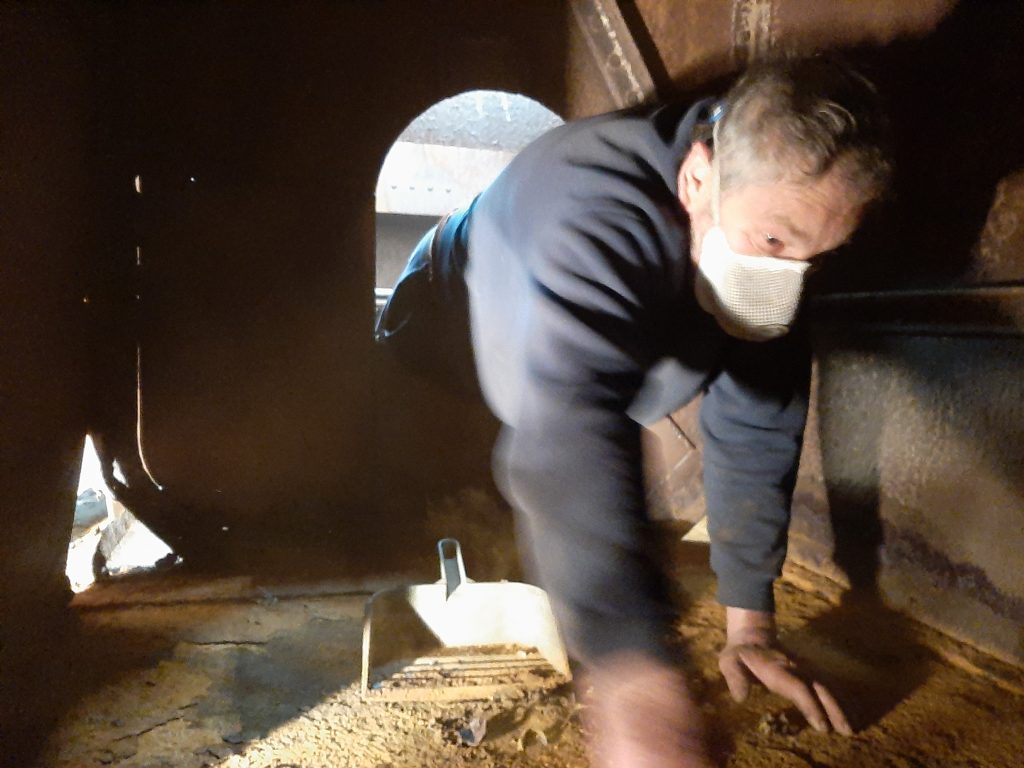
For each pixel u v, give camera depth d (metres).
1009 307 1.08
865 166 0.71
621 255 0.79
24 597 1.08
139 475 1.66
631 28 1.70
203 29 1.60
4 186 1.02
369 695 1.07
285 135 1.67
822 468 1.50
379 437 1.78
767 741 0.96
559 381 0.72
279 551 1.68
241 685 1.11
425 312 1.67
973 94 1.15
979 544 1.17
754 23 1.54
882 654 1.18
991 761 0.92
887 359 1.33
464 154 3.00
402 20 1.69
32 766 0.92
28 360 1.11
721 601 1.16
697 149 0.82
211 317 1.67
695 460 1.69
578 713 1.01
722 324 0.90
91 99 1.46
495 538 1.72
